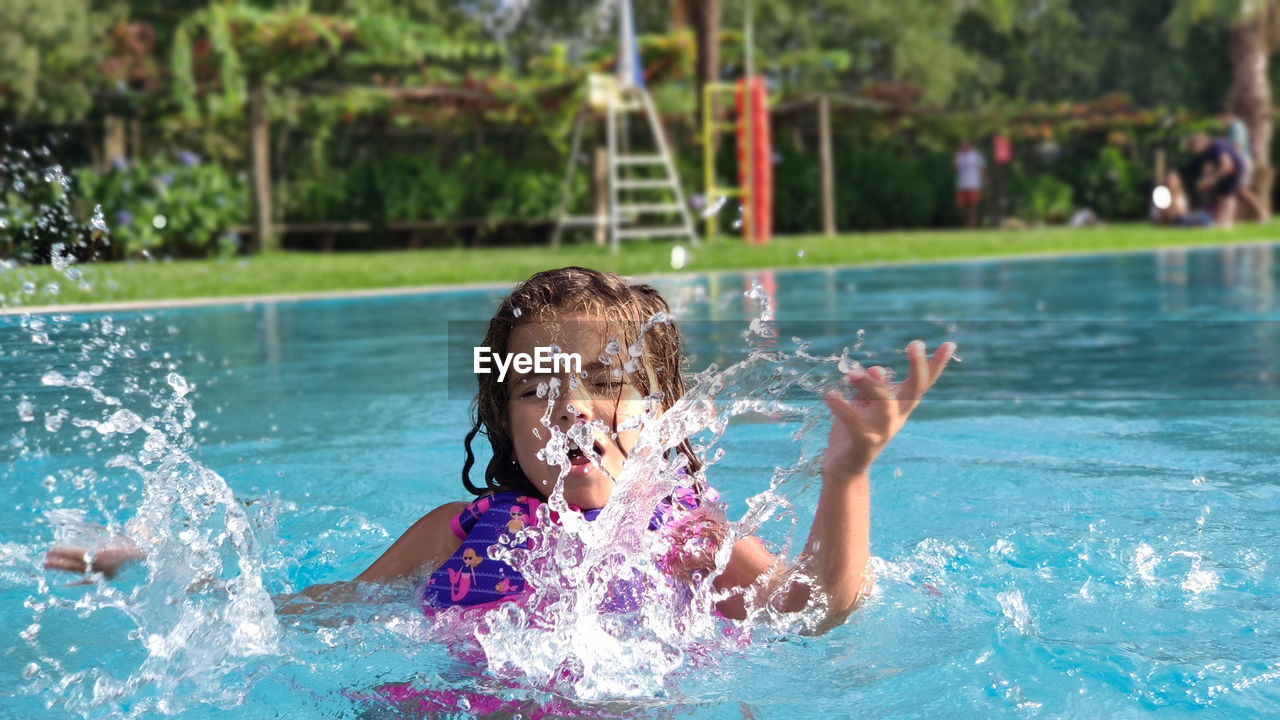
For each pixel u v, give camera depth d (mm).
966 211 20250
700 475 1760
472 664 1440
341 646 1510
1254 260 10641
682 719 1274
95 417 2795
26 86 12773
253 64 12523
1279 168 22922
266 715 1319
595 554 1550
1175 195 18219
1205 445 2818
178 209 11602
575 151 13523
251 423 3344
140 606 1631
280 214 14492
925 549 1927
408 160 15555
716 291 7918
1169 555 1867
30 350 3055
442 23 21703
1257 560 1834
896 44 24406
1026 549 1921
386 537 2143
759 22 23922
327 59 13570
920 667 1405
